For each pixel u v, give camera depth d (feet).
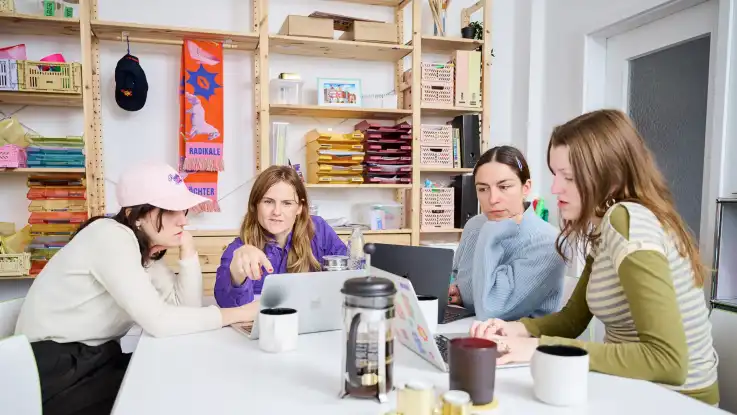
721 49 7.51
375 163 10.08
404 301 3.17
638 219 3.24
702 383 3.41
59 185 8.62
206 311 4.17
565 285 5.49
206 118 9.45
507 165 5.08
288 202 5.84
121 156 9.70
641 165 3.46
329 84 10.14
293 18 9.42
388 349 2.65
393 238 10.22
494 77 11.94
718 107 7.56
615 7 9.35
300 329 4.00
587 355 2.67
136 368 3.15
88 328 4.34
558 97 10.96
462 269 5.79
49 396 3.93
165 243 4.64
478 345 2.64
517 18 11.88
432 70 10.57
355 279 2.67
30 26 8.74
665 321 2.96
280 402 2.60
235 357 3.39
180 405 2.55
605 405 2.61
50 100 8.84
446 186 11.19
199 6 9.97
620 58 9.82
